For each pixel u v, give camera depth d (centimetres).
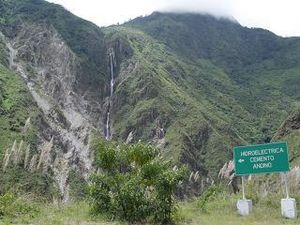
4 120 10138
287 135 7506
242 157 2042
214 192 2412
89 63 17000
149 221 1667
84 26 18650
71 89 15475
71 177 6894
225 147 13712
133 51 18238
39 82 14950
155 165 1717
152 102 14962
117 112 15562
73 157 10712
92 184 1759
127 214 1680
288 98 19300
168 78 17588
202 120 14600
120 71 17438
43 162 2919
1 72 12812
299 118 7675
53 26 17350
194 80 19425
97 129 14338
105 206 1723
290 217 1847
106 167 1788
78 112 14775
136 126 14375
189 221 1739
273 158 1962
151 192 1706
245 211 1973
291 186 2505
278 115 18050
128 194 1677
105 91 16650
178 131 13388
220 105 18150
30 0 18538
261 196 2327
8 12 17525
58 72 15838
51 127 11981
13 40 16362
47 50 16375
